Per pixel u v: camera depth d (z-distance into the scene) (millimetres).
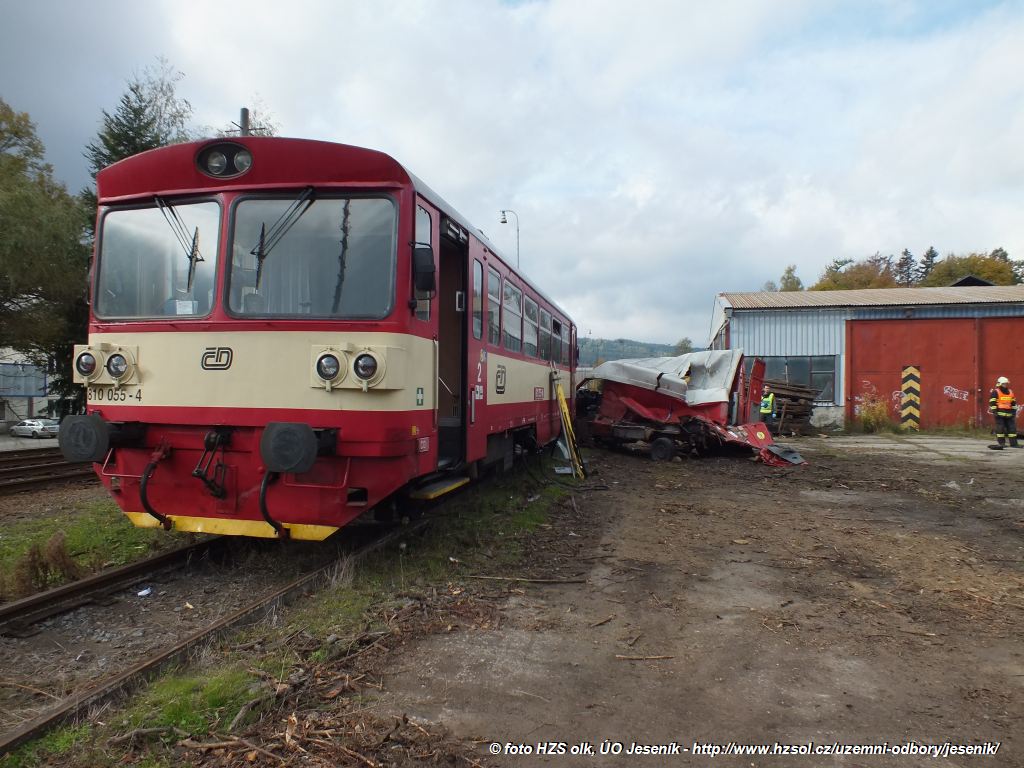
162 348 5301
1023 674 4016
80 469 12531
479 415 7570
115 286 5582
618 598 5328
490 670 3951
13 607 4527
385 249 5188
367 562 5887
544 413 12109
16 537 6684
